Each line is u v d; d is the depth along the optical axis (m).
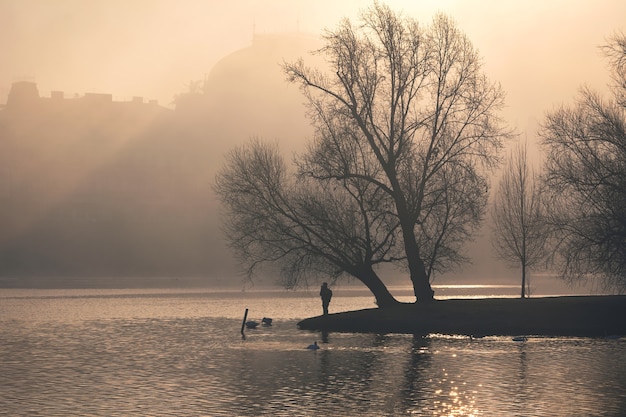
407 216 68.38
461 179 68.94
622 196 62.81
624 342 51.88
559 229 66.25
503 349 48.97
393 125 68.94
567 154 66.31
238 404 32.59
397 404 32.41
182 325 71.12
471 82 69.25
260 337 58.62
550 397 33.47
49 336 60.62
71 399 33.81
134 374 40.53
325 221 69.62
